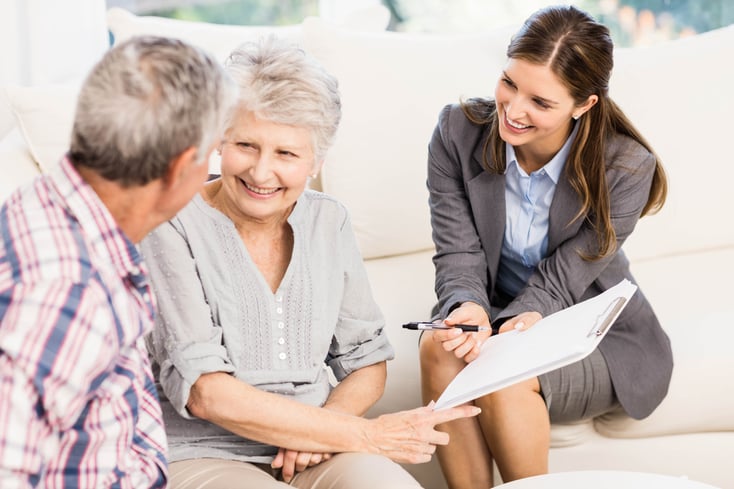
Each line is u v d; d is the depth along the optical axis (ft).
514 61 6.23
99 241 3.67
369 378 6.02
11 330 3.32
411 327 6.37
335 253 5.84
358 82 8.26
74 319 3.40
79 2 9.38
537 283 6.86
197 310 5.35
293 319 5.64
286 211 5.70
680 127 8.76
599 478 5.25
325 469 5.43
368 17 9.40
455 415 5.58
